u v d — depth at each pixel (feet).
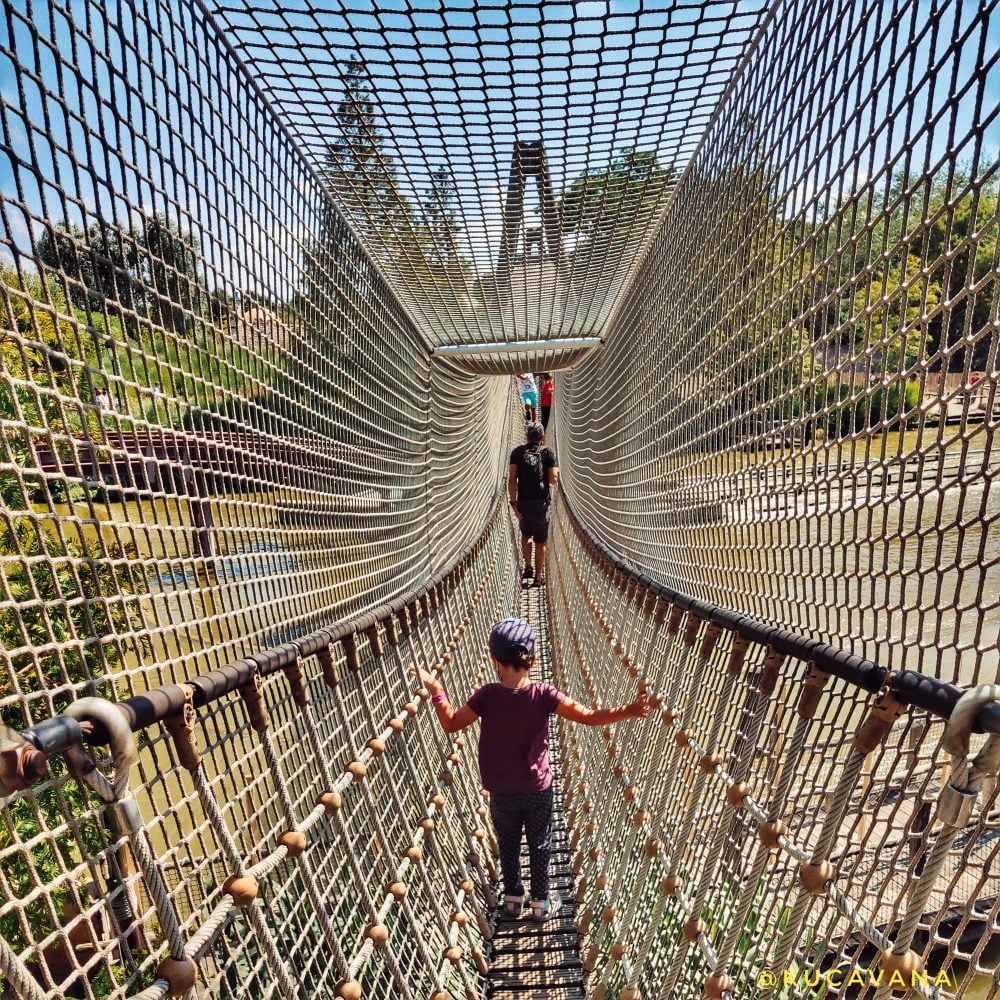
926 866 3.95
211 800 5.03
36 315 5.00
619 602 14.07
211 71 7.88
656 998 7.98
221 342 8.00
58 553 5.30
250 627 8.08
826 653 5.08
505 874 11.56
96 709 3.94
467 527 27.86
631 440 16.92
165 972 4.42
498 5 8.05
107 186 5.90
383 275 15.51
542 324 20.01
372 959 8.85
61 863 4.22
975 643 4.33
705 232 10.18
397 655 10.15
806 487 6.85
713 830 8.20
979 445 5.46
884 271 5.48
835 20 6.24
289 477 9.86
